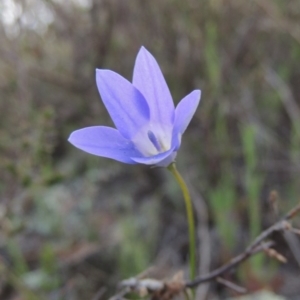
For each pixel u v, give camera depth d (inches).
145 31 17.4
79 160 16.9
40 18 18.0
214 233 14.1
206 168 15.4
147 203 15.0
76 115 17.9
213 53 16.0
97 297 10.6
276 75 16.3
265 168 15.1
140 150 8.9
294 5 17.4
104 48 17.4
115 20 17.1
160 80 9.0
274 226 9.3
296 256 12.2
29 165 12.3
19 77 15.3
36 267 13.5
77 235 13.8
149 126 9.0
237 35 17.0
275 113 16.6
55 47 18.5
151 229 14.2
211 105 15.5
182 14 17.0
